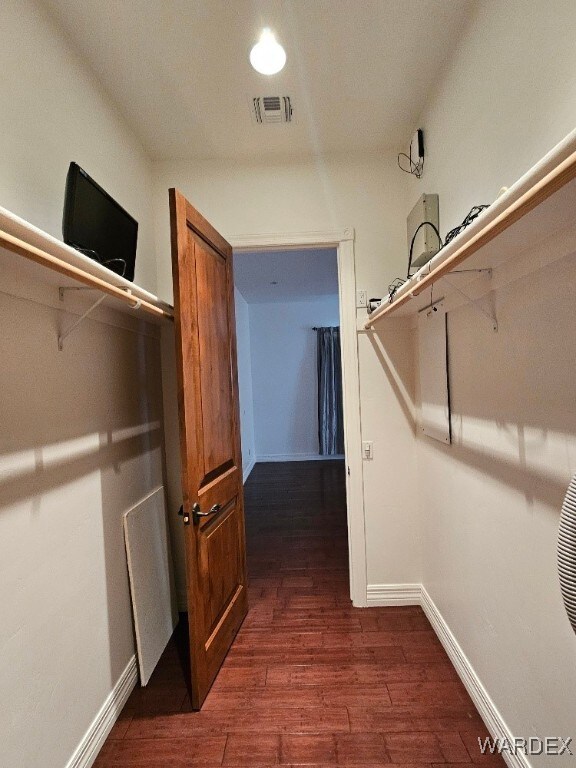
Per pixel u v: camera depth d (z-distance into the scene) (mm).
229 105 1872
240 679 1734
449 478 1763
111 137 1813
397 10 1418
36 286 1180
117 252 1530
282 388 6734
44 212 1322
